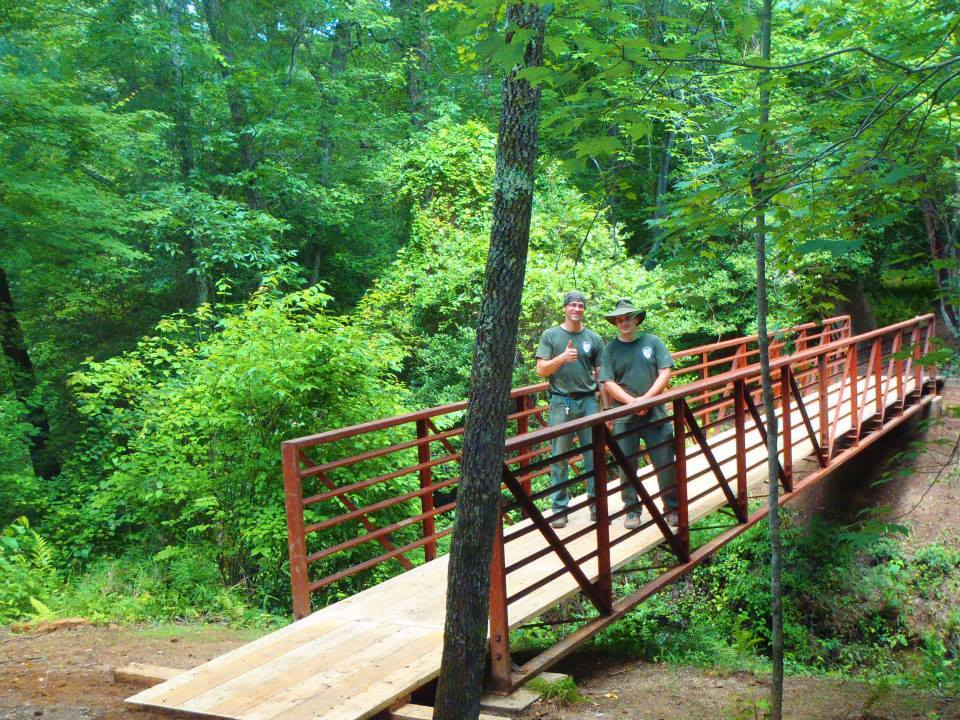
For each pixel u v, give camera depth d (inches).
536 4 99.3
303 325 348.8
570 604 315.9
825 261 192.4
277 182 751.7
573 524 273.0
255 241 688.4
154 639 215.0
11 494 424.8
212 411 324.5
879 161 137.8
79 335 708.0
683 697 191.2
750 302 464.8
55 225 517.7
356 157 817.5
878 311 740.0
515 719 168.1
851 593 364.8
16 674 179.9
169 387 364.5
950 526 401.4
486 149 592.4
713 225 143.2
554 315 494.9
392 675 162.2
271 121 722.8
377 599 210.2
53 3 617.3
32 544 303.3
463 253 543.2
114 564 304.7
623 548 240.1
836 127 148.3
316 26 789.9
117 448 383.9
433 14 791.1
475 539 110.7
